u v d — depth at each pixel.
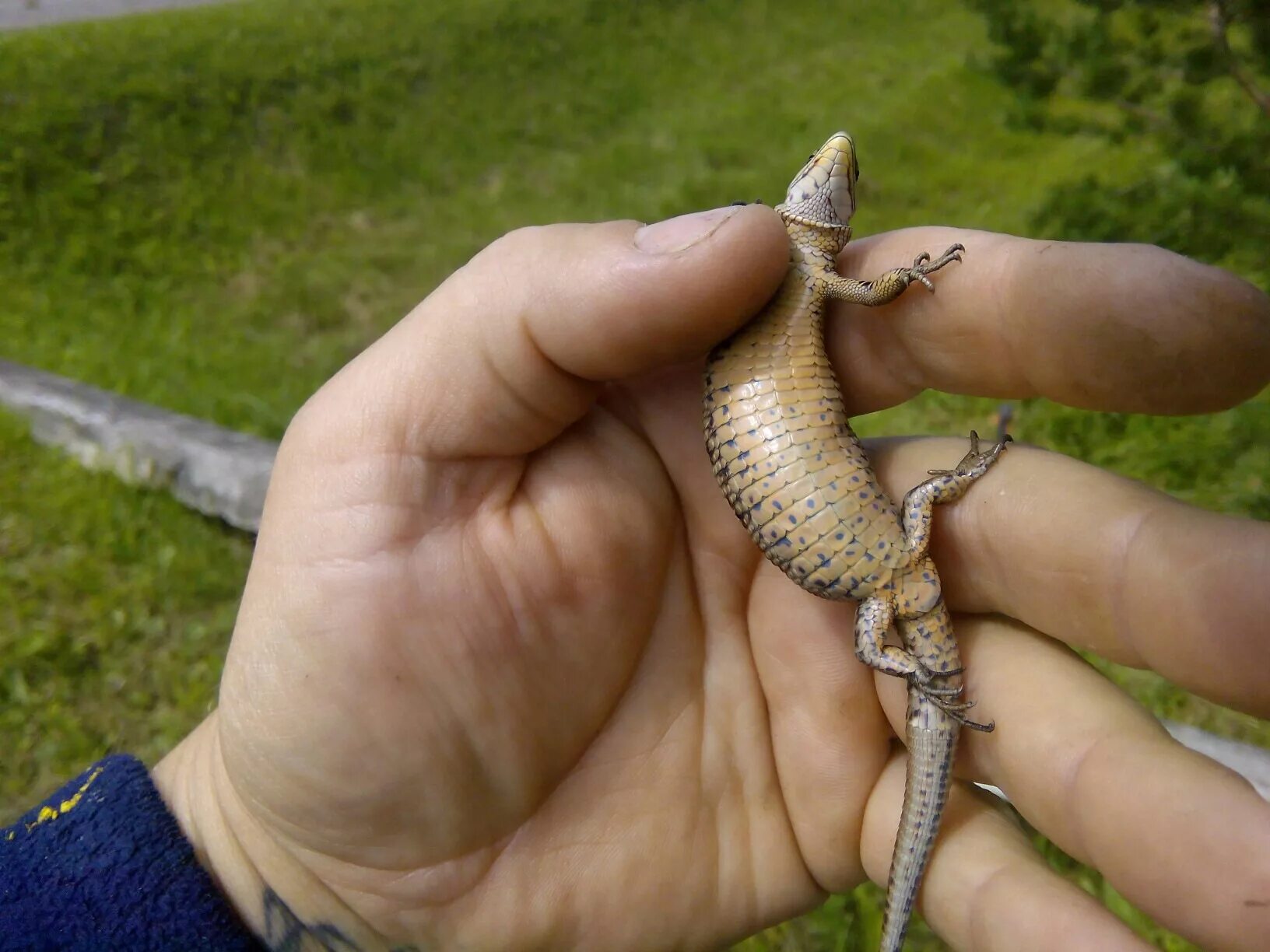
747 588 0.15
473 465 0.13
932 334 0.13
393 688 0.12
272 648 0.12
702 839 0.15
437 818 0.13
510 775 0.13
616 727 0.14
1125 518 0.11
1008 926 0.12
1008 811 0.14
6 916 0.12
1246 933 0.10
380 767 0.12
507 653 0.13
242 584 0.27
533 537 0.13
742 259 0.12
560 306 0.12
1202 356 0.11
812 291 0.14
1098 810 0.11
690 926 0.15
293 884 0.13
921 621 0.13
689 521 0.15
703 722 0.15
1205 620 0.11
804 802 0.15
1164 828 0.11
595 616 0.14
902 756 0.15
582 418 0.14
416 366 0.12
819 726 0.15
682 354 0.13
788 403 0.14
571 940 0.14
